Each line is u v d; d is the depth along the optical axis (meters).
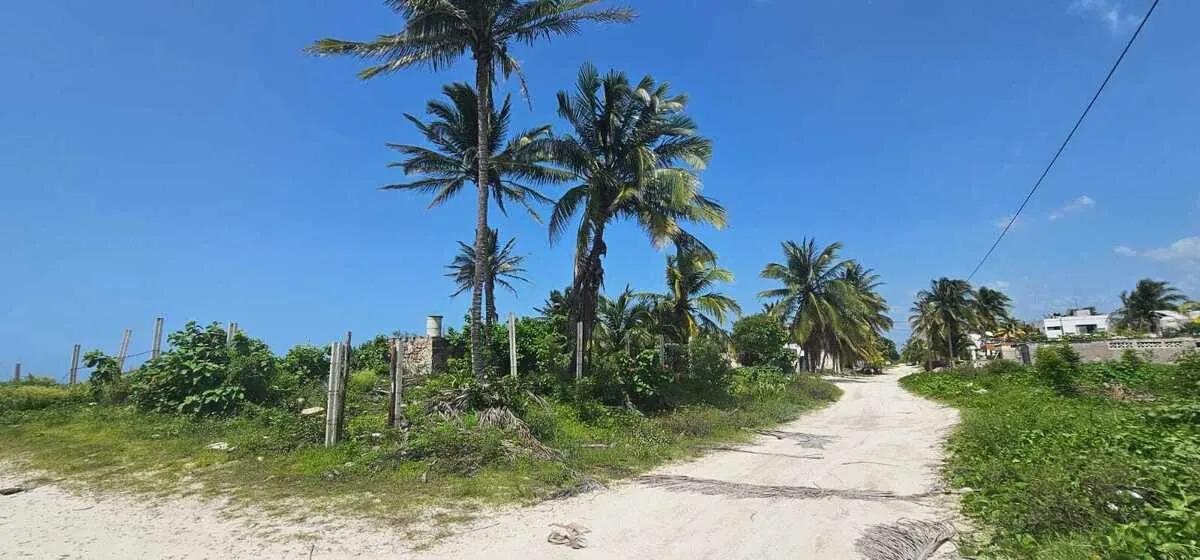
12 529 6.70
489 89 16.95
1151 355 37.00
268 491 8.22
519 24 15.47
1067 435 9.92
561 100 20.25
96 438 12.39
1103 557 4.74
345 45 14.88
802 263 46.53
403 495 7.97
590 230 20.03
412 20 14.70
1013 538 5.72
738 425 16.20
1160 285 67.19
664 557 5.71
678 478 9.30
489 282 25.19
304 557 5.74
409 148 22.20
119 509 7.49
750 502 7.75
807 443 13.61
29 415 15.19
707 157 20.89
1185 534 4.78
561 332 23.98
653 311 29.03
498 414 12.05
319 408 14.89
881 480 9.28
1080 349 39.31
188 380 14.91
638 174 19.06
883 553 5.74
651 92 20.25
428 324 23.45
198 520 6.98
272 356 17.30
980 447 10.36
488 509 7.37
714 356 22.72
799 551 5.83
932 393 28.52
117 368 18.12
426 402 13.32
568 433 12.98
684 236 22.19
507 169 21.22
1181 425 10.78
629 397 17.31
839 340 52.16
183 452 10.88
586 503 7.71
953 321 61.47
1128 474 6.43
